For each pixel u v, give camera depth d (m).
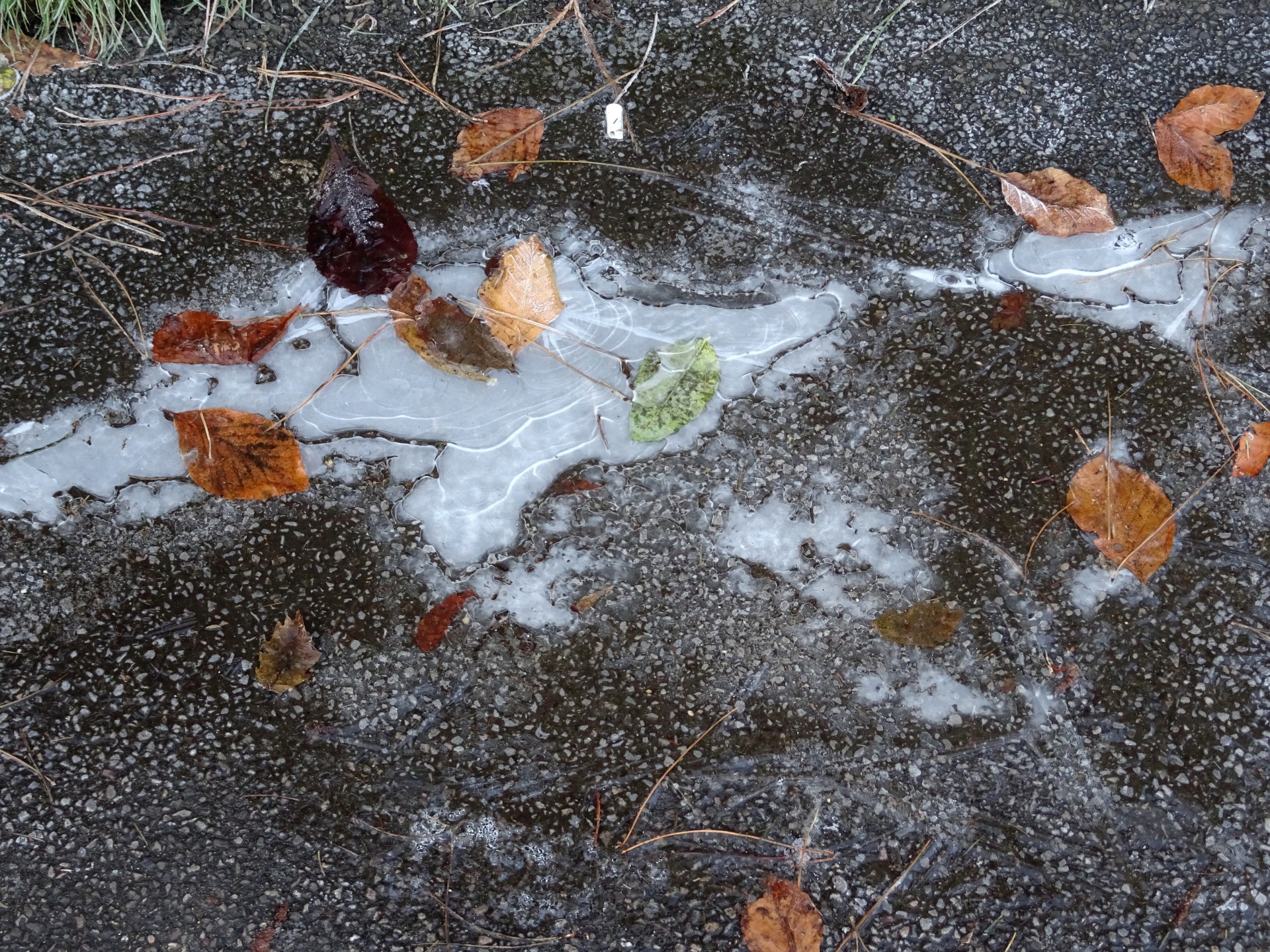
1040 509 0.67
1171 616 0.66
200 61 0.67
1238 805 0.65
